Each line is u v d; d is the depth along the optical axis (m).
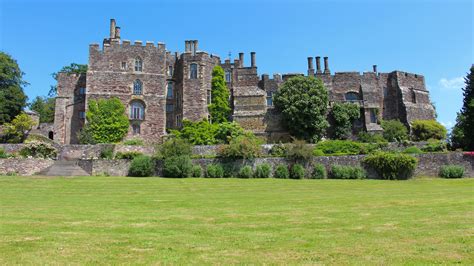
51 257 8.13
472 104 37.25
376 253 8.46
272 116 48.59
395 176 31.16
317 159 32.97
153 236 10.22
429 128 47.97
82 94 52.41
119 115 46.88
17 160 32.16
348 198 19.08
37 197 19.36
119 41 49.22
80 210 15.07
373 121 51.06
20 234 10.34
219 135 44.97
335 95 53.34
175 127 51.06
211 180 29.25
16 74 50.97
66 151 38.12
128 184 25.58
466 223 11.73
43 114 71.06
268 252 8.61
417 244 9.23
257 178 31.70
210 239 9.88
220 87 50.78
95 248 8.90
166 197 19.83
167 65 52.81
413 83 55.00
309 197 19.70
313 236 10.20
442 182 28.05
